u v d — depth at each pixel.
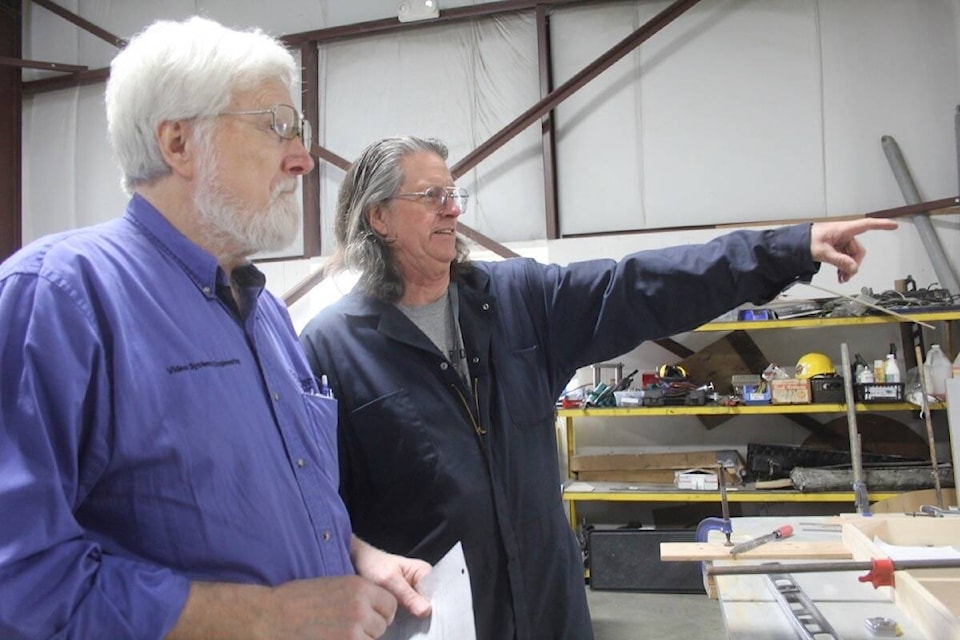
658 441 4.07
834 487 3.30
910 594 1.27
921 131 3.70
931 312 3.20
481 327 1.41
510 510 1.33
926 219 3.59
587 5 4.08
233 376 0.86
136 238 0.85
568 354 1.48
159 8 4.71
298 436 0.96
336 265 1.54
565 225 4.12
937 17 3.68
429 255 1.39
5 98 4.77
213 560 0.77
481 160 4.11
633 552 3.66
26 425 0.65
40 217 4.85
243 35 0.90
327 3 4.48
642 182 4.02
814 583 1.48
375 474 1.35
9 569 0.61
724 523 1.77
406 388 1.34
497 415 1.36
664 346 4.01
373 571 1.06
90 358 0.70
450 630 0.97
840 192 3.78
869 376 3.34
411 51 4.34
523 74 4.18
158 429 0.75
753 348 3.84
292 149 0.93
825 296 3.73
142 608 0.67
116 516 0.74
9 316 0.68
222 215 0.87
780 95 3.85
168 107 0.83
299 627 0.74
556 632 1.35
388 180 1.39
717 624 3.23
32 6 4.90
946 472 3.19
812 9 3.81
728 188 3.91
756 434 3.94
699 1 3.84
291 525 0.88
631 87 4.03
